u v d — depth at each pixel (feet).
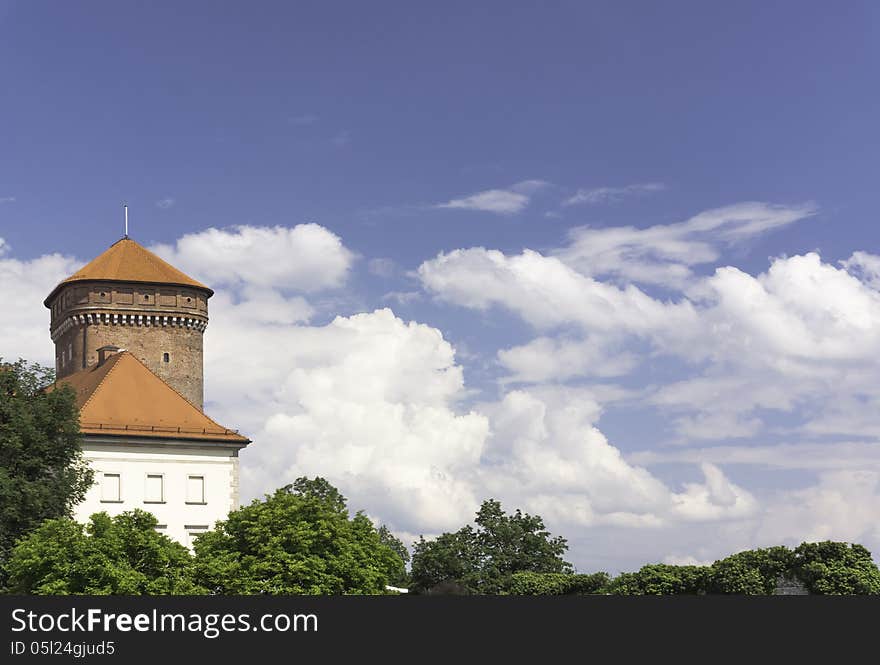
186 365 371.15
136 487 300.61
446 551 298.97
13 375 249.34
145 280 367.25
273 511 211.20
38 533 195.93
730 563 217.36
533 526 314.14
